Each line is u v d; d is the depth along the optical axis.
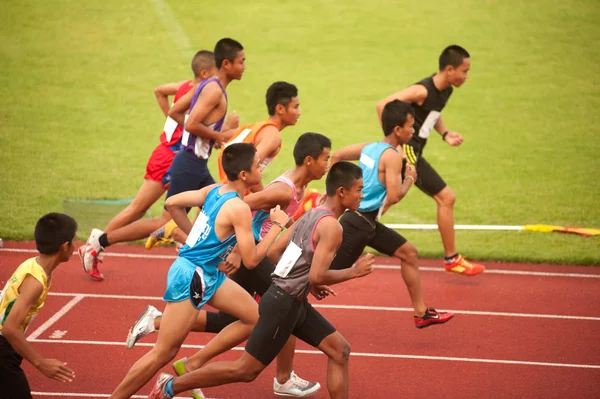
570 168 42.19
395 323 25.22
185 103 26.75
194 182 25.75
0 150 41.53
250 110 50.44
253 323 18.70
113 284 27.50
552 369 22.06
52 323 24.03
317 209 17.59
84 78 53.34
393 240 23.23
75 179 38.22
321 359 22.53
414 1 70.44
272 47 61.12
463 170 42.06
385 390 20.56
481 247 32.03
